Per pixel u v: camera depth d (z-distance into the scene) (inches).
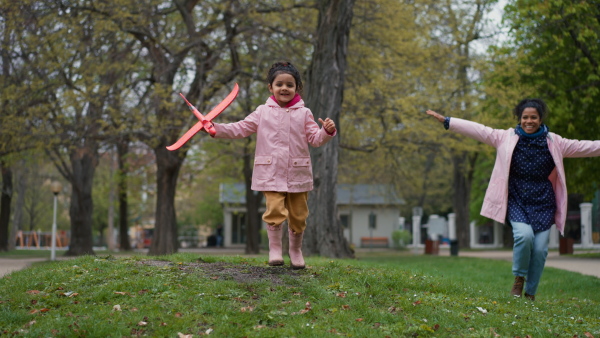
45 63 660.7
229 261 277.4
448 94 914.7
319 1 605.6
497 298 240.2
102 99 688.4
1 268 559.2
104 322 174.6
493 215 250.5
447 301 220.1
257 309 190.1
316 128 228.2
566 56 698.8
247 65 765.3
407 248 1619.1
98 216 1990.7
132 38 779.4
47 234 1849.2
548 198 248.8
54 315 183.6
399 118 838.5
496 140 252.2
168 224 799.1
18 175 1454.2
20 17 635.5
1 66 716.7
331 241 578.6
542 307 233.8
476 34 1015.6
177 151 788.6
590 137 721.0
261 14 725.9
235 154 927.7
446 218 2277.3
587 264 652.7
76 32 658.2
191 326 176.2
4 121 666.8
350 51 755.4
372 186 1710.1
